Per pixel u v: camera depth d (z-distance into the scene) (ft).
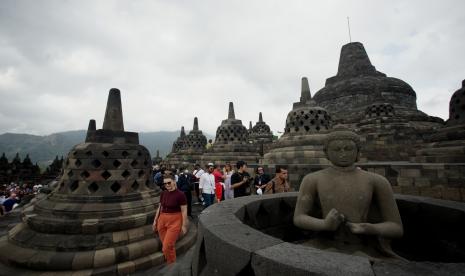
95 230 19.89
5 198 47.60
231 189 29.07
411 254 13.41
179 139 133.49
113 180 22.76
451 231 11.76
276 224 14.92
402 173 30.58
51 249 18.85
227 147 72.43
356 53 111.86
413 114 84.69
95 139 23.98
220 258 7.82
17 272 17.93
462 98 38.55
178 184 35.63
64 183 22.97
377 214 10.61
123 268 18.72
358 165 33.53
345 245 10.14
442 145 37.78
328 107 103.81
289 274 6.00
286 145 48.98
